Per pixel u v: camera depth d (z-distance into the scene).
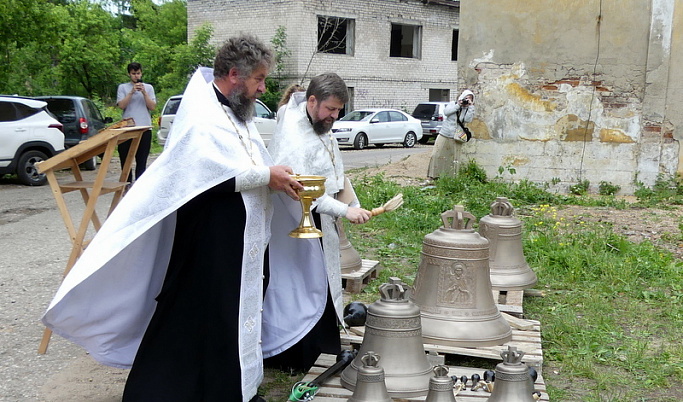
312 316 4.25
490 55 12.74
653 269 7.25
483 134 12.96
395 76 32.09
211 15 31.20
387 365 4.06
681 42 11.87
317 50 27.36
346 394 4.09
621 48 12.08
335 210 4.12
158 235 3.70
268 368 4.65
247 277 3.65
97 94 33.50
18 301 6.18
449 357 4.89
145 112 11.80
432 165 13.01
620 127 12.23
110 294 3.74
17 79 30.88
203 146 3.46
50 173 5.08
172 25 41.44
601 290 6.62
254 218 3.67
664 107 12.02
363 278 6.62
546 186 12.52
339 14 29.78
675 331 5.60
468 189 11.93
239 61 3.56
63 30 31.91
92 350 3.85
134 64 11.62
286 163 4.31
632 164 12.27
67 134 16.84
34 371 4.70
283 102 5.81
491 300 4.89
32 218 10.35
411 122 27.52
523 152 12.77
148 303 3.86
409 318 4.11
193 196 3.41
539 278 7.00
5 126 13.89
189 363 3.64
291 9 28.69
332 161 4.48
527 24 12.48
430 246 4.89
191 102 3.58
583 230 9.21
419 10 32.38
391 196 11.07
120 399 4.30
